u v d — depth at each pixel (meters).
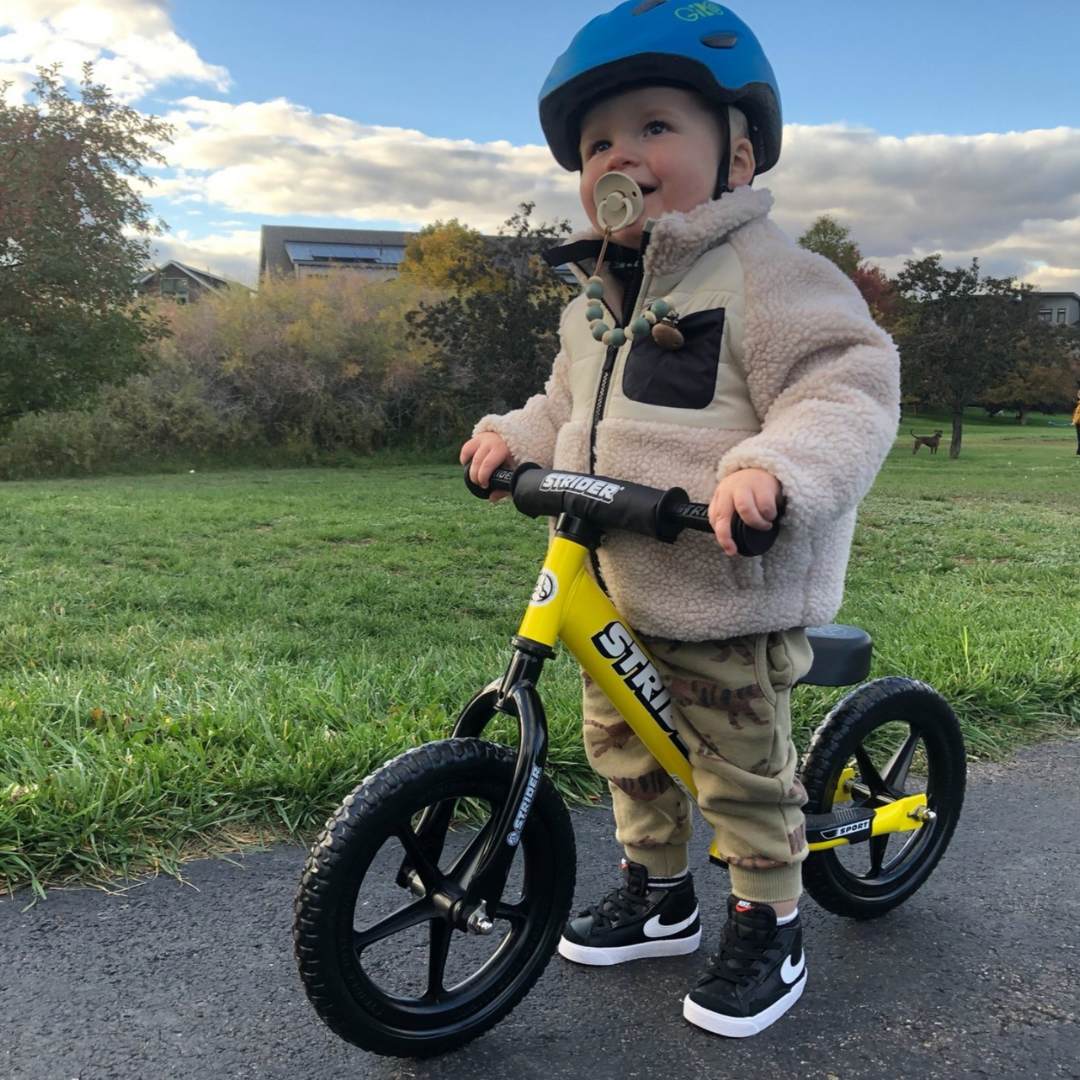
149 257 19.45
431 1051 1.68
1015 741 3.47
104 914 2.13
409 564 7.61
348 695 3.32
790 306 1.67
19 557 7.23
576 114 1.84
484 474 1.94
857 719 2.17
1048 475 18.11
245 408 22.28
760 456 1.49
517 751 1.68
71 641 4.59
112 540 8.16
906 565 7.69
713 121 1.79
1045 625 4.70
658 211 1.79
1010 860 2.56
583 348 1.95
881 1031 1.83
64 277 18.08
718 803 1.83
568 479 1.71
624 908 2.07
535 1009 1.88
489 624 5.64
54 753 2.70
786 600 1.75
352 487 15.02
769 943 1.86
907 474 18.22
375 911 2.20
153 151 18.98
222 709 3.06
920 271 23.73
